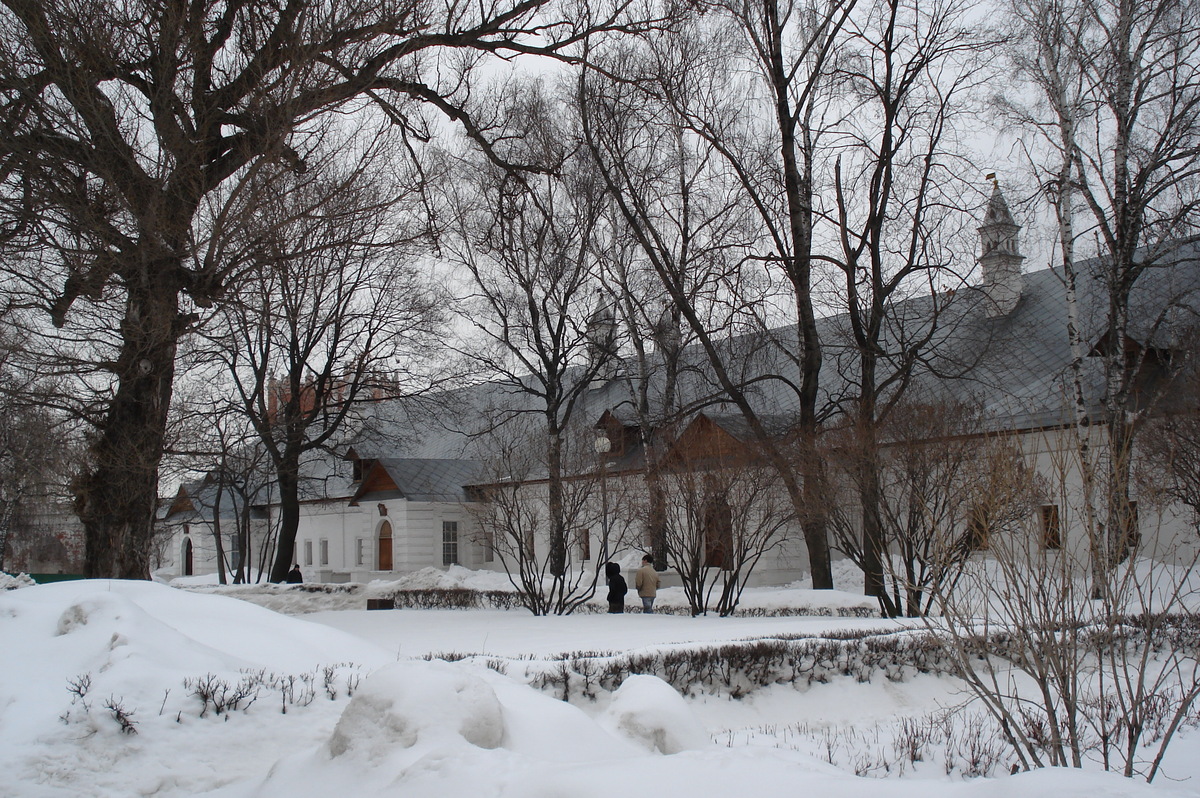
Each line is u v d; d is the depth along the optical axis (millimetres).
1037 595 6730
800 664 12094
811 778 4191
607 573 24141
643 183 29406
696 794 4023
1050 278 33656
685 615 22547
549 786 4238
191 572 63219
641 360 31891
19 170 12609
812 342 24984
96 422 16031
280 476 35875
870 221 24891
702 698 11203
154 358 15234
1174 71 22625
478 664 10648
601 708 10195
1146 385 26703
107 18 12938
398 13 15266
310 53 13750
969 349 31562
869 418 19453
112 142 12852
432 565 46062
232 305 15195
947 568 8711
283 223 13766
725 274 25984
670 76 25938
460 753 4691
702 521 22484
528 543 24391
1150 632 6582
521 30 18109
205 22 14398
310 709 8078
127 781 6734
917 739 9617
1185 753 8742
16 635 9148
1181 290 28156
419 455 53188
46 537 65688
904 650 12703
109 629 8820
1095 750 8992
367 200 15727
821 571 25828
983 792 3826
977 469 12445
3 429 25703
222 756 7250
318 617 23172
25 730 7293
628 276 31422
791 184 25344
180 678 8117
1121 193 23219
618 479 25922
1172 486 18547
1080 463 7543
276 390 36312
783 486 22484
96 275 13516
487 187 29094
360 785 4785
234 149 15008
